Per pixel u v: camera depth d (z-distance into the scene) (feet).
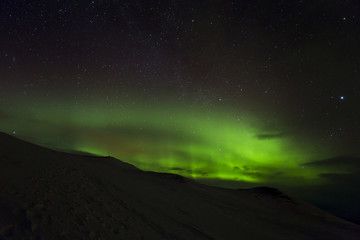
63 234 8.46
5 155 15.51
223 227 20.65
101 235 9.67
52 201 10.86
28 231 7.70
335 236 31.60
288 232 27.58
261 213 36.58
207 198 35.58
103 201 14.46
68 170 18.29
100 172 26.35
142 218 14.53
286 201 52.34
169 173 50.47
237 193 50.65
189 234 15.11
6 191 10.00
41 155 19.38
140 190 24.91
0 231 7.06
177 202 25.26
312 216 45.68
